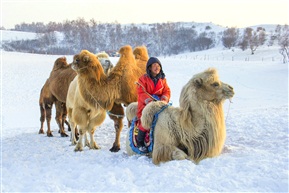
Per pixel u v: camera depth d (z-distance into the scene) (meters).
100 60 8.35
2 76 37.16
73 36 123.56
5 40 126.19
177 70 44.78
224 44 113.94
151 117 5.86
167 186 4.54
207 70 5.74
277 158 5.43
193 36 127.00
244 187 4.41
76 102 7.41
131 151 6.51
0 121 19.42
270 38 114.00
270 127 8.28
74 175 5.48
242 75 39.03
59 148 7.98
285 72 39.22
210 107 5.55
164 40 124.38
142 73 7.95
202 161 5.39
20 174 5.62
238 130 8.31
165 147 5.61
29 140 9.59
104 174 5.23
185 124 5.57
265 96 26.19
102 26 136.62
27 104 25.86
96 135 9.74
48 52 106.12
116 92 7.32
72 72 10.03
